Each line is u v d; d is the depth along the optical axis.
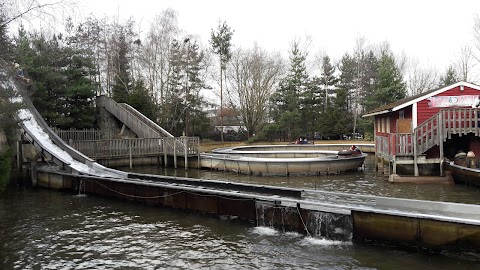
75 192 17.48
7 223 12.05
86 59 32.09
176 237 10.20
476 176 14.60
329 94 54.31
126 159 26.86
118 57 42.16
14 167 21.00
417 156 17.41
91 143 23.53
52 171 18.77
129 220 12.16
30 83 20.95
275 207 10.62
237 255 8.70
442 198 13.88
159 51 40.38
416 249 8.43
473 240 7.73
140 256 8.83
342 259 8.25
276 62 54.91
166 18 54.25
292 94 46.84
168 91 40.16
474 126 17.30
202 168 25.64
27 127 21.91
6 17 12.10
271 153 27.27
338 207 9.45
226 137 49.62
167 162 27.48
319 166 20.97
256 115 47.81
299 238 9.83
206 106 47.59
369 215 9.01
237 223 11.40
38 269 8.20
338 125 46.06
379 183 17.69
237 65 47.28
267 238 9.90
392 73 44.72
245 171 22.42
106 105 33.19
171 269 7.99
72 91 29.97
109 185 16.00
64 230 11.15
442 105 19.20
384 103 44.28
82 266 8.31
